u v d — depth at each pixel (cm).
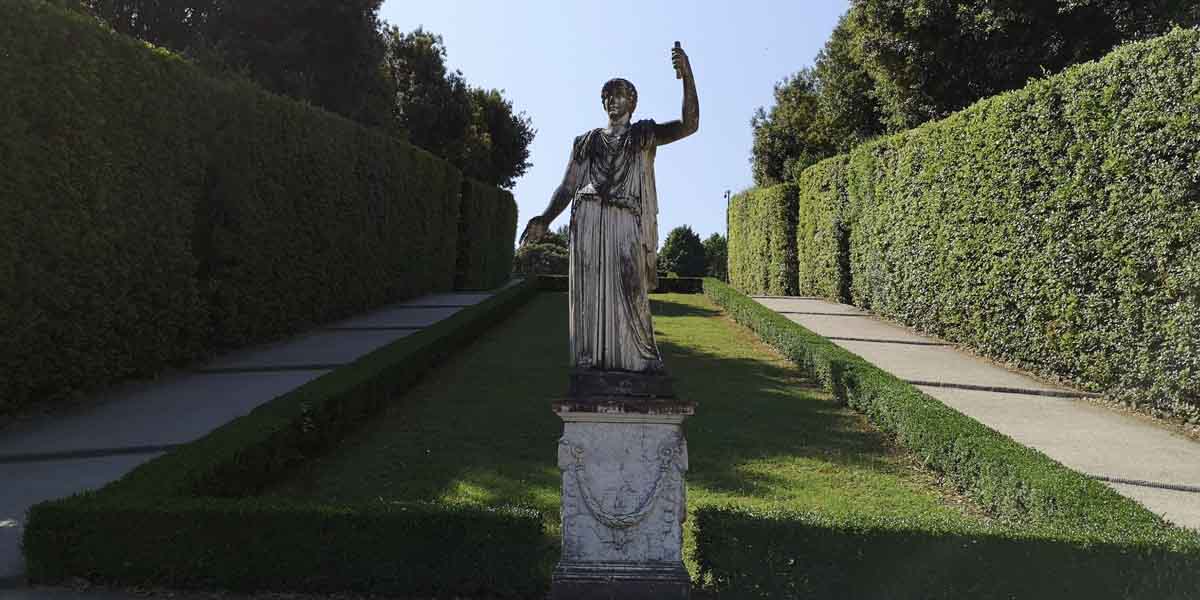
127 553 531
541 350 1628
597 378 500
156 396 1129
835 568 500
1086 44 2153
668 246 7269
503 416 1046
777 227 3084
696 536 532
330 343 1636
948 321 1692
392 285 2372
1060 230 1266
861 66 3041
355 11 2875
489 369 1398
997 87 2388
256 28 2759
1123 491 768
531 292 2978
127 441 895
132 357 1181
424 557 523
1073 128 1245
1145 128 1085
